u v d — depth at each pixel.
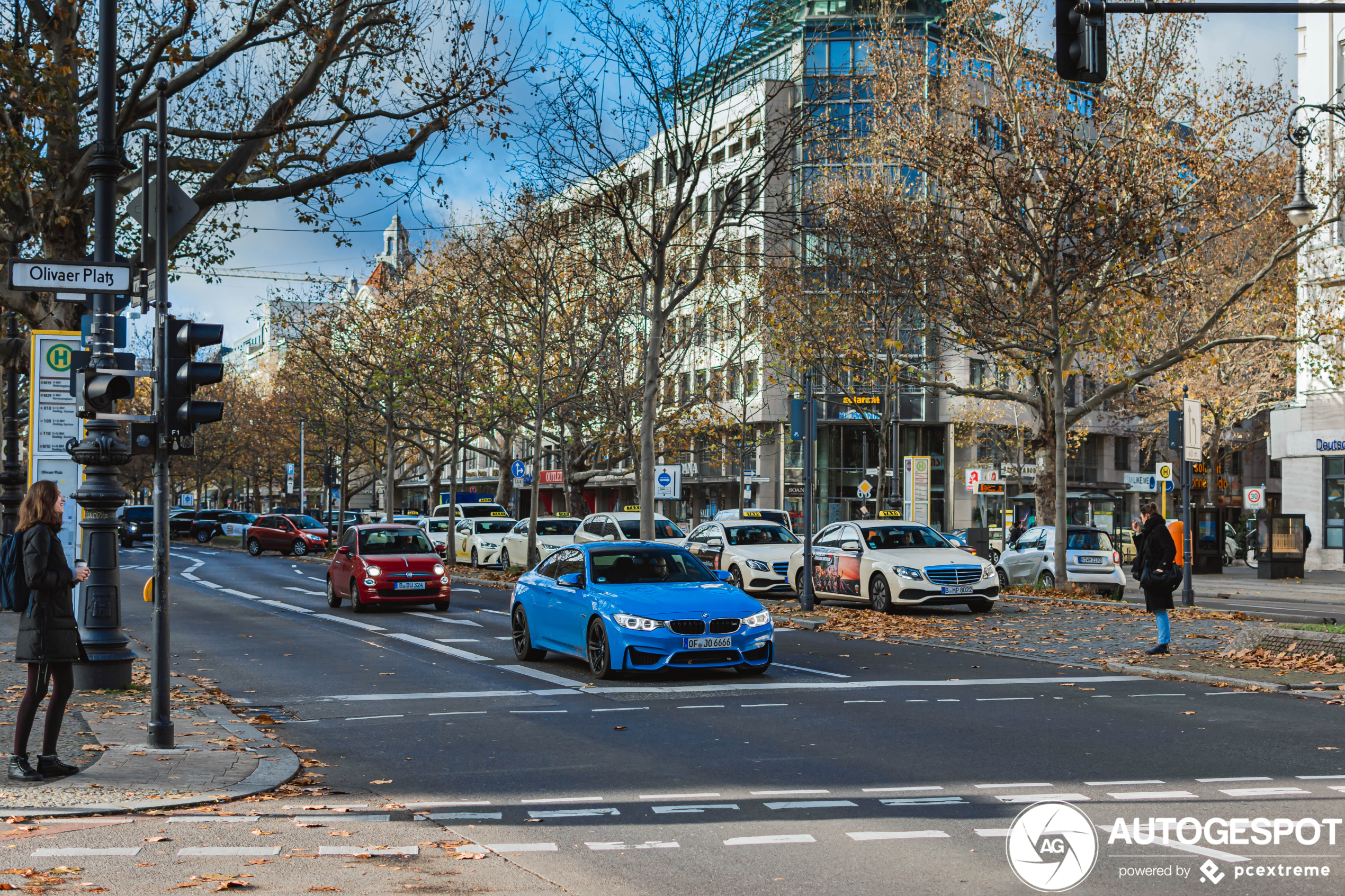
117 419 11.24
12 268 11.27
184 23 17.09
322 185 18.06
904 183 30.52
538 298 36.16
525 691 13.43
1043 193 25.41
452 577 36.00
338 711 12.12
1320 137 37.12
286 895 5.70
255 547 53.59
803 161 28.62
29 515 8.64
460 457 89.81
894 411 48.94
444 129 18.14
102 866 6.23
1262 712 11.54
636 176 27.02
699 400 45.62
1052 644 17.53
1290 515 37.91
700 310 42.22
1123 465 69.62
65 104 17.03
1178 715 11.38
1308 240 26.86
